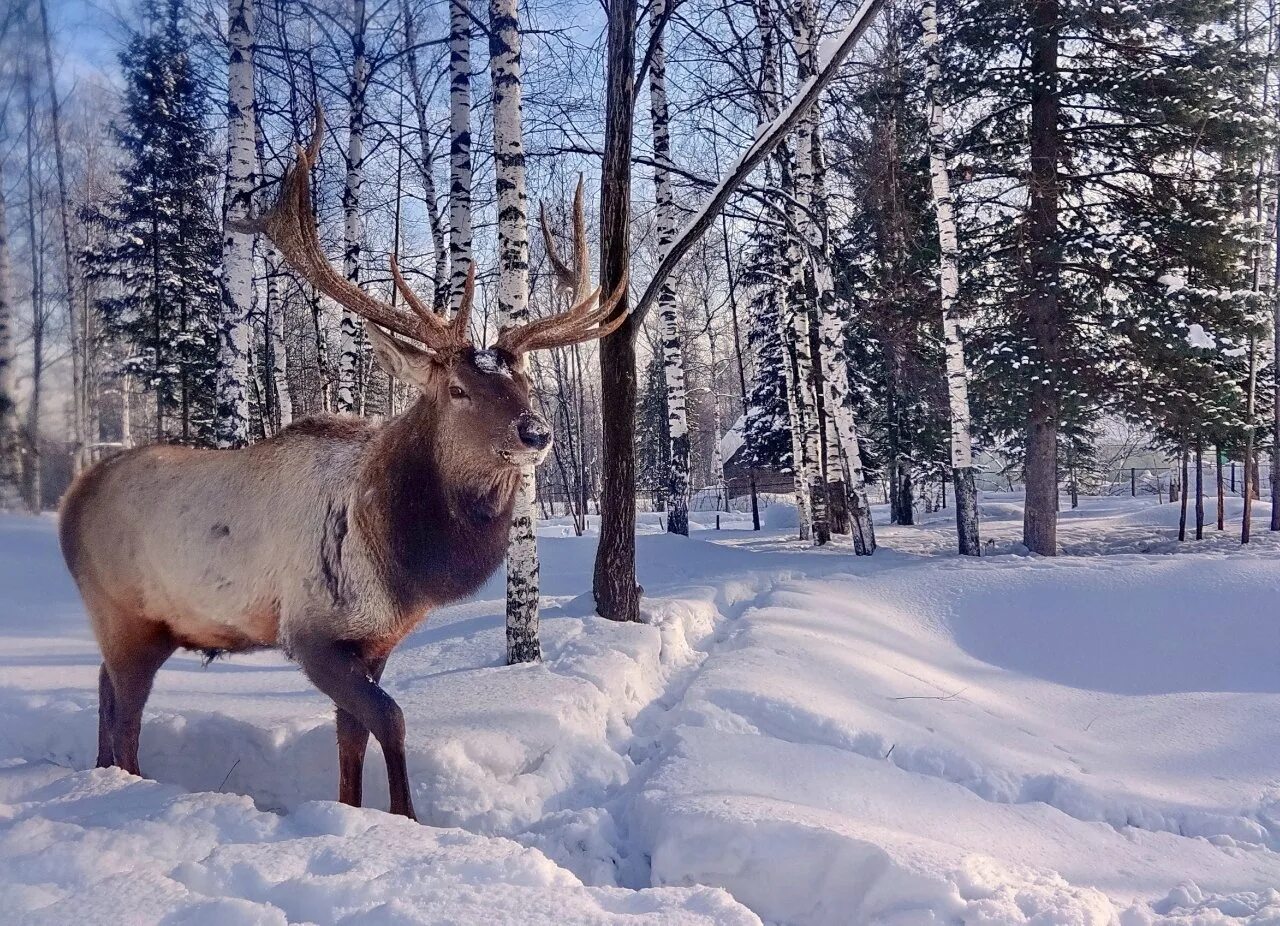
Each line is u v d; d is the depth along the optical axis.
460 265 8.11
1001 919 2.87
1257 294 13.61
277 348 17.92
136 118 11.34
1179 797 4.88
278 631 4.42
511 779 4.43
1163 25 13.80
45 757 5.04
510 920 2.58
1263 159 14.74
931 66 13.34
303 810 3.50
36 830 3.22
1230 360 14.02
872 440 24.95
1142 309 13.65
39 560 8.44
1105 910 3.06
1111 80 13.90
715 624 9.05
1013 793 4.86
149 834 3.24
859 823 3.75
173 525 4.54
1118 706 6.72
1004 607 8.84
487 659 6.71
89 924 2.52
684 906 2.74
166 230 16.33
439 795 4.20
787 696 5.46
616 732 5.33
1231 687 6.94
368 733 4.47
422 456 4.35
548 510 42.34
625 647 6.70
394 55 11.96
